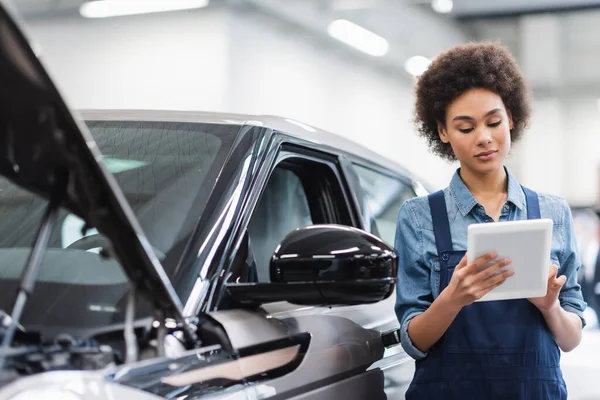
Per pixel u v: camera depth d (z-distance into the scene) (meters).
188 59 11.79
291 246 1.55
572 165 18.80
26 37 0.92
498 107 1.92
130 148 1.88
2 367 1.00
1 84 0.97
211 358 1.37
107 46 12.42
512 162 18.83
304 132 2.20
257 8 12.05
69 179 1.09
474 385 1.89
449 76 1.96
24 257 1.45
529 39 15.16
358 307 2.12
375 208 2.62
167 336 1.28
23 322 1.15
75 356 1.10
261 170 1.84
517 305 1.89
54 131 1.01
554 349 1.92
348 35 13.48
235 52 11.71
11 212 1.65
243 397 1.43
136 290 1.26
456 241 1.96
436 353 1.92
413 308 1.99
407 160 17.17
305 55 13.44
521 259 1.63
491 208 1.98
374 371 2.04
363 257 1.54
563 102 18.83
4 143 1.06
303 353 1.70
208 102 11.61
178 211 1.62
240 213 1.68
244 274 1.73
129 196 1.68
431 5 13.27
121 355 1.17
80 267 1.38
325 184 2.32
